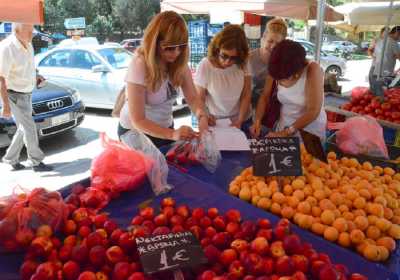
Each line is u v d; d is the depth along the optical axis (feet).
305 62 6.86
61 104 16.69
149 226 4.55
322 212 4.86
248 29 22.57
